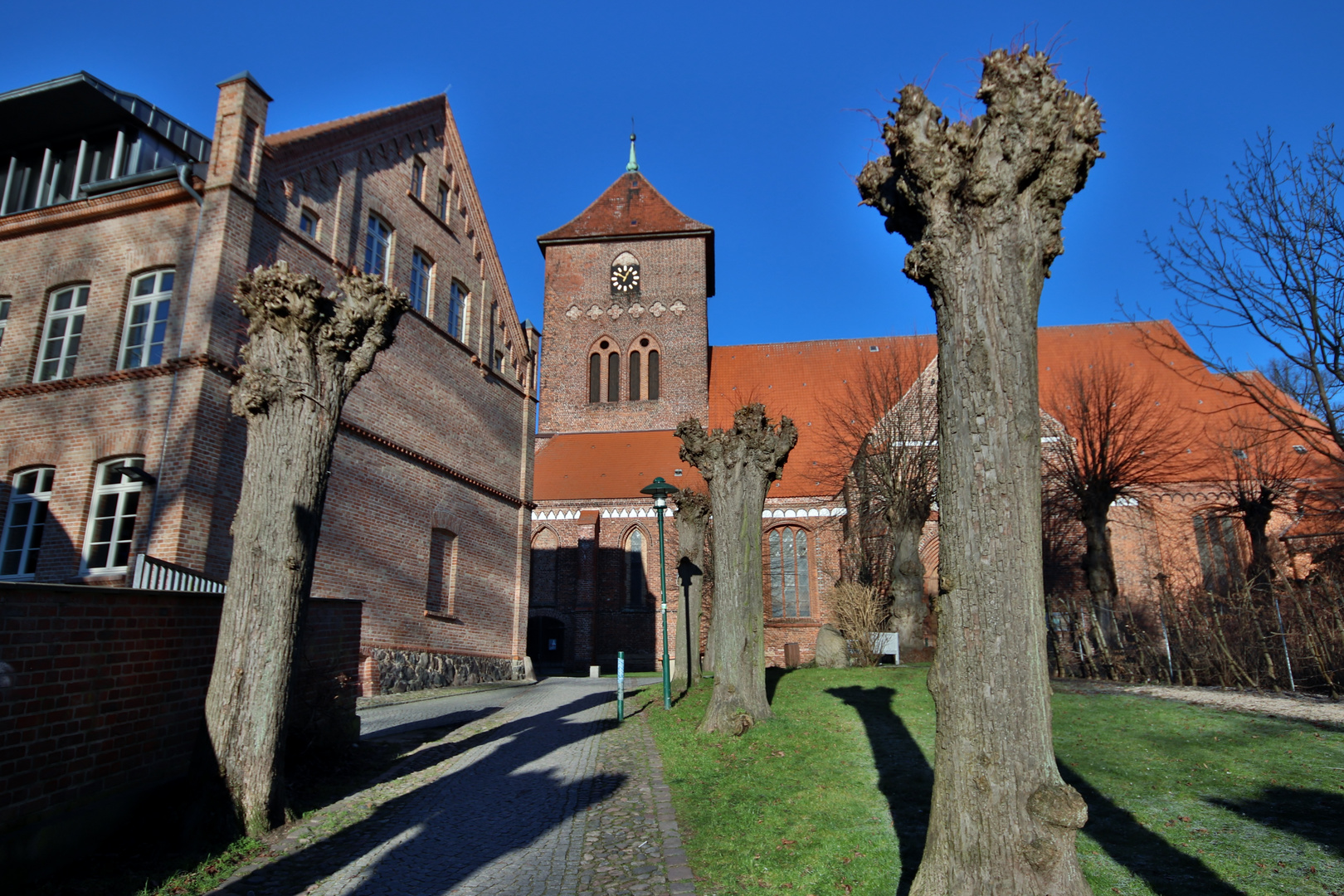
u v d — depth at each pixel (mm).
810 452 40000
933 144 5320
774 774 9609
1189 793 8031
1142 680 17266
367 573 20062
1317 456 27109
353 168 21156
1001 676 4664
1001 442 4922
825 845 6934
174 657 8422
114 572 15227
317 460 8578
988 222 5199
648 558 38438
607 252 45781
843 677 17094
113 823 7340
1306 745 9695
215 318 15859
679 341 44188
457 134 26656
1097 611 19703
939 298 5320
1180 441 33344
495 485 27203
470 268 26906
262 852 7281
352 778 10203
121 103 18531
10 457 16578
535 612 37906
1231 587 17766
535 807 8797
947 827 4668
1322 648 13812
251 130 17297
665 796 8953
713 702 12555
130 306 16969
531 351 30453
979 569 4812
